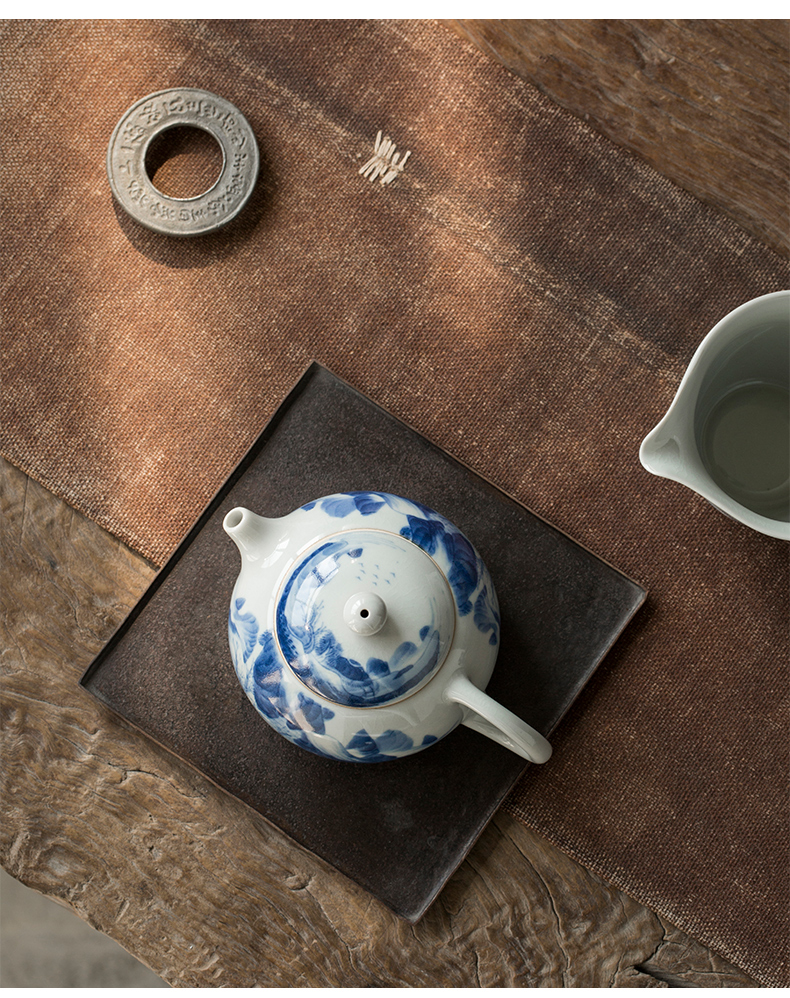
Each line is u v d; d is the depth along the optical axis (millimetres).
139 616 841
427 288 894
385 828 813
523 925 819
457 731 819
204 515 839
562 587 831
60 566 871
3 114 913
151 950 834
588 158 892
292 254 900
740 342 709
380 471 846
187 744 829
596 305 883
